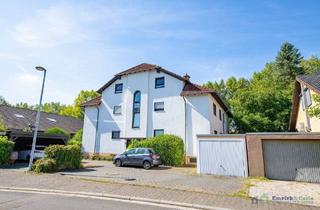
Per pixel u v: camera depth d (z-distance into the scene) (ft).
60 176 43.68
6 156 62.54
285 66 150.71
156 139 69.92
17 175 44.70
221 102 86.89
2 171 49.85
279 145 45.39
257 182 39.99
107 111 92.63
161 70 83.25
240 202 26.81
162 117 79.82
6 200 27.45
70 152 54.95
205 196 29.32
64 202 26.55
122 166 63.67
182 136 74.59
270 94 107.34
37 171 48.29
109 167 60.29
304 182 41.47
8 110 106.93
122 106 89.30
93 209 23.75
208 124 71.77
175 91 79.51
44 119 119.14
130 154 62.23
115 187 34.27
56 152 52.47
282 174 44.04
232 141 48.75
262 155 45.65
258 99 106.22
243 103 110.52
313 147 43.19
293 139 44.39
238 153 47.75
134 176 44.80
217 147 49.80
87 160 83.46
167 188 33.58
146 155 59.77
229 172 47.60
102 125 92.32
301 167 43.09
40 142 84.23
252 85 163.22
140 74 88.07
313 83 51.52
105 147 89.20
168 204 26.37
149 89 84.99
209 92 73.10
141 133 82.12
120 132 87.20
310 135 42.98
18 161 73.67
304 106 61.98
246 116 104.32
